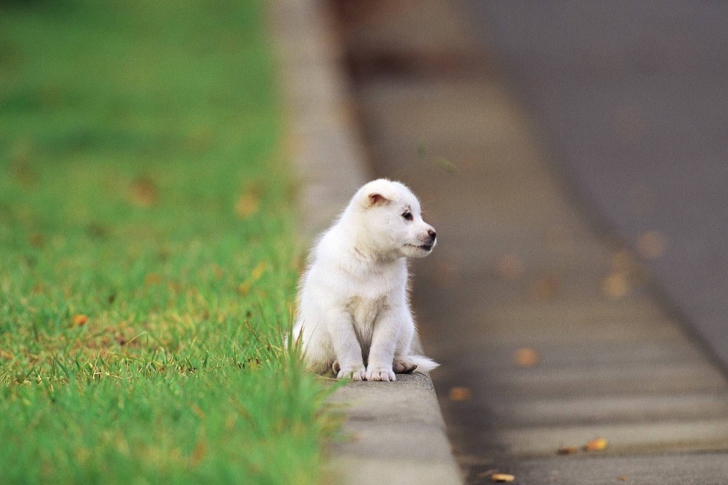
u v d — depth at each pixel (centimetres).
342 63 2911
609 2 3497
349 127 2127
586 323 1279
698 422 942
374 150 2164
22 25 3184
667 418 954
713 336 1219
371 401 687
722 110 2314
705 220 1672
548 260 1540
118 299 1030
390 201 751
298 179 1638
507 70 2775
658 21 3195
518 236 1659
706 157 2005
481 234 1675
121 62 2866
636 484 775
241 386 652
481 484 796
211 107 2366
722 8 3312
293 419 582
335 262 754
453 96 2562
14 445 586
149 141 2088
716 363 1127
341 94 2445
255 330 835
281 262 1109
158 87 2584
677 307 1324
